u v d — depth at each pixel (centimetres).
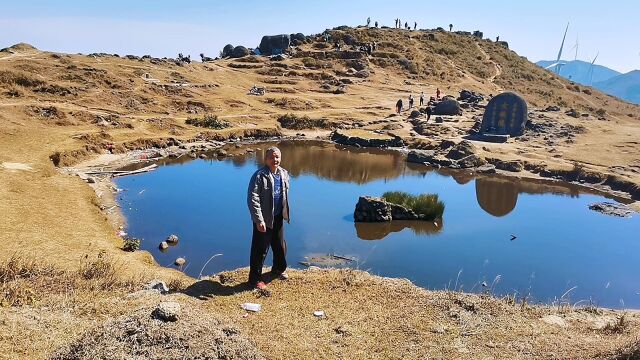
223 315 837
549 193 3100
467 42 11788
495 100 4644
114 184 2777
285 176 990
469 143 3997
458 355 760
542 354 779
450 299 991
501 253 1967
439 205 2416
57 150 3005
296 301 930
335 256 1855
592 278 1741
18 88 4391
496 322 904
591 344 834
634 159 3756
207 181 3031
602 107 8656
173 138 4081
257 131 4762
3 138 2978
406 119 5488
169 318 615
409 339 809
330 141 4791
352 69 8219
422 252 1942
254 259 966
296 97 6150
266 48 9094
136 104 4834
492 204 2789
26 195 1978
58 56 5578
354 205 2609
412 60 9419
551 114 5681
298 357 714
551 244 2102
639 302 1570
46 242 1473
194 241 1956
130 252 1612
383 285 1048
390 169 3691
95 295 909
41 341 680
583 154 3891
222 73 6931
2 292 886
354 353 747
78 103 4472
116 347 569
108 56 6309
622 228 2380
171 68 6328
